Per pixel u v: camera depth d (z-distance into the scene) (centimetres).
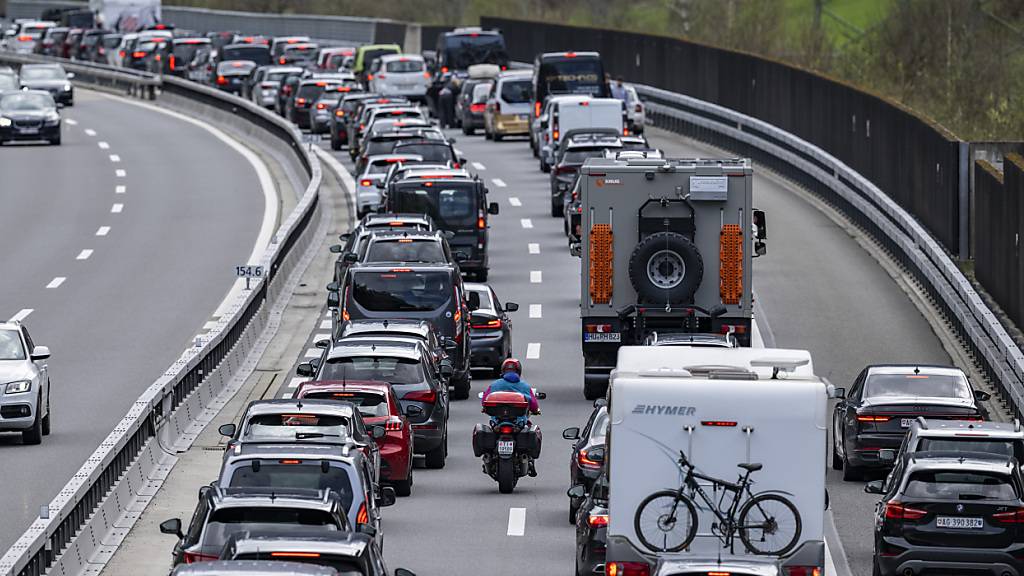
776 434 4922
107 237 14975
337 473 5103
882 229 13512
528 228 15025
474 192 12506
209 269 13375
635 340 8894
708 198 8762
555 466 7825
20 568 4991
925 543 5594
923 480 5650
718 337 8025
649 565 4944
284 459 5088
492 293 10288
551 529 6581
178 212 16350
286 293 12475
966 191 12456
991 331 9519
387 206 12544
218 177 18762
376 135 16138
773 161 17612
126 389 9281
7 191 17762
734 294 8819
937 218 12900
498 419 7206
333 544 3972
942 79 17375
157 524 6594
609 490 4972
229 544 3962
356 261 10500
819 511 4916
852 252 13512
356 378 7600
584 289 8894
